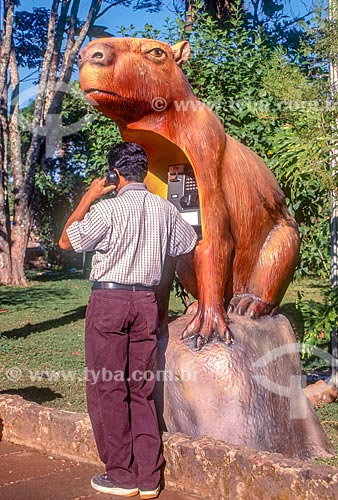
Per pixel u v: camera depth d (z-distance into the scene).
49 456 3.91
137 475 3.29
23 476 3.57
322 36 4.60
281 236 4.38
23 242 18.33
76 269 23.72
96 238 3.25
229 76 6.76
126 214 3.29
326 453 4.37
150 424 3.33
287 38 10.67
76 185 20.41
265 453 3.11
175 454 3.35
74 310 13.66
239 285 4.33
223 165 4.10
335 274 6.43
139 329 3.30
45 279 20.09
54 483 3.46
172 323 4.22
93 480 3.37
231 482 3.11
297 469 2.88
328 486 2.76
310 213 6.91
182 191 4.18
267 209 4.34
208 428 3.71
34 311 13.51
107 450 3.32
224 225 4.00
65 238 3.40
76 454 3.81
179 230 3.51
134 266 3.27
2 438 4.23
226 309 4.25
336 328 6.23
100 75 3.73
